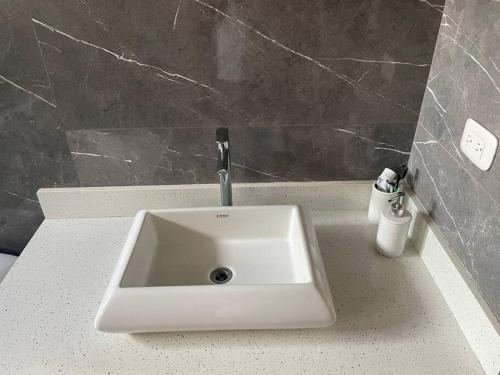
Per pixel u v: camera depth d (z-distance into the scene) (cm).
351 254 119
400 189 127
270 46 110
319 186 132
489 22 86
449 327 97
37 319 100
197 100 118
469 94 94
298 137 125
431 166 114
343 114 121
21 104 118
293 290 92
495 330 84
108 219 134
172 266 115
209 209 117
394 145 127
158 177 131
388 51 112
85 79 114
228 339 96
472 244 94
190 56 111
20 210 138
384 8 106
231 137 124
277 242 121
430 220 115
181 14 106
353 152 128
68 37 108
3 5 103
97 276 112
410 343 94
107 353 93
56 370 89
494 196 85
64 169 129
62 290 108
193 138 124
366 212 136
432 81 113
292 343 94
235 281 110
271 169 131
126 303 91
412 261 116
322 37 109
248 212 117
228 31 108
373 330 97
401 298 105
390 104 120
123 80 114
